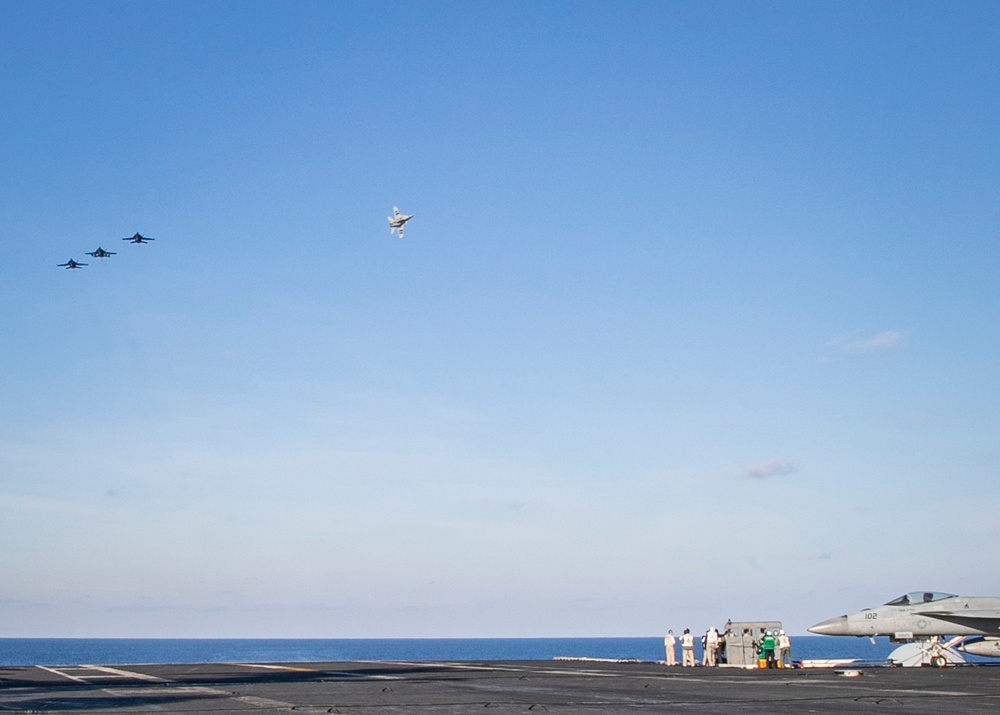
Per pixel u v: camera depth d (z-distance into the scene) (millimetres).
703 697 30812
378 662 64562
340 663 61750
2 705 28188
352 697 31016
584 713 25391
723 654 54062
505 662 63188
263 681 39906
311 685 37188
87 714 25281
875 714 24828
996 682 38312
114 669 51500
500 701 29391
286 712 25969
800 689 34344
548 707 27266
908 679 40469
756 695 31609
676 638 54594
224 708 27109
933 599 54719
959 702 28750
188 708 27172
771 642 51500
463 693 32719
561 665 56688
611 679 40562
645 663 59344
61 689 35031
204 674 45844
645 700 29562
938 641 53469
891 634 53875
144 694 32438
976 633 52906
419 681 39500
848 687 35250
